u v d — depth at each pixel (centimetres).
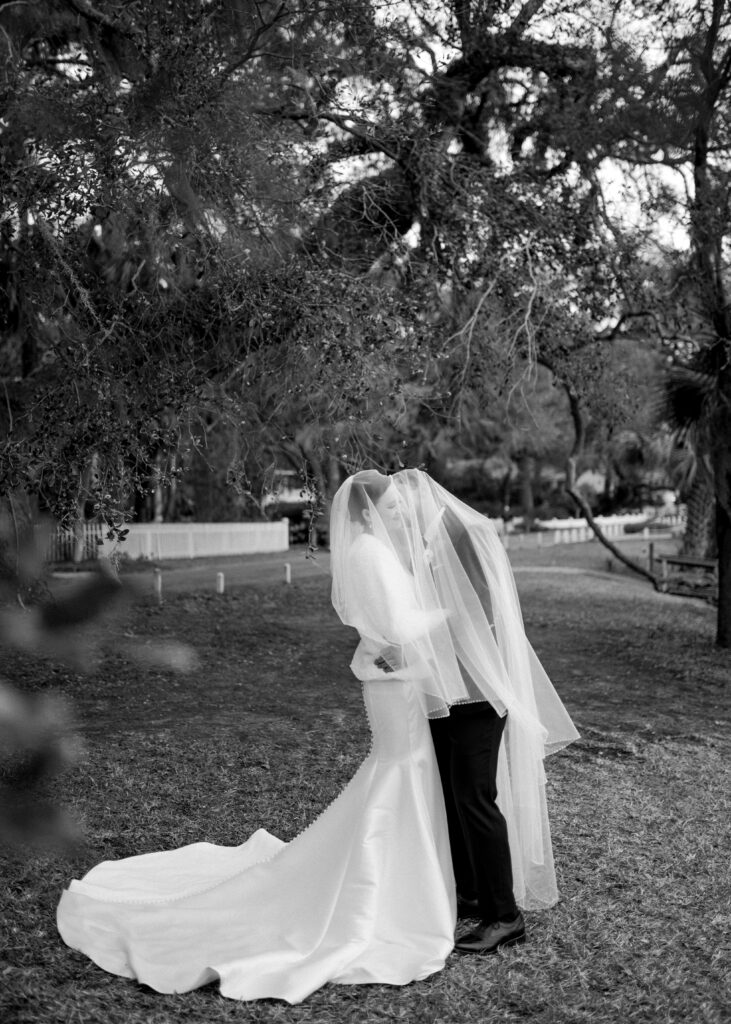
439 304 938
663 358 1304
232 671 1046
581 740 746
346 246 878
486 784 373
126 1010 320
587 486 4466
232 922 365
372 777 373
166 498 2836
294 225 732
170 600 1488
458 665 367
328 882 365
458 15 954
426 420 1074
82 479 568
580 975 348
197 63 610
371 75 792
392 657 364
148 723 772
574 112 1019
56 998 324
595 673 1074
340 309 708
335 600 390
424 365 834
